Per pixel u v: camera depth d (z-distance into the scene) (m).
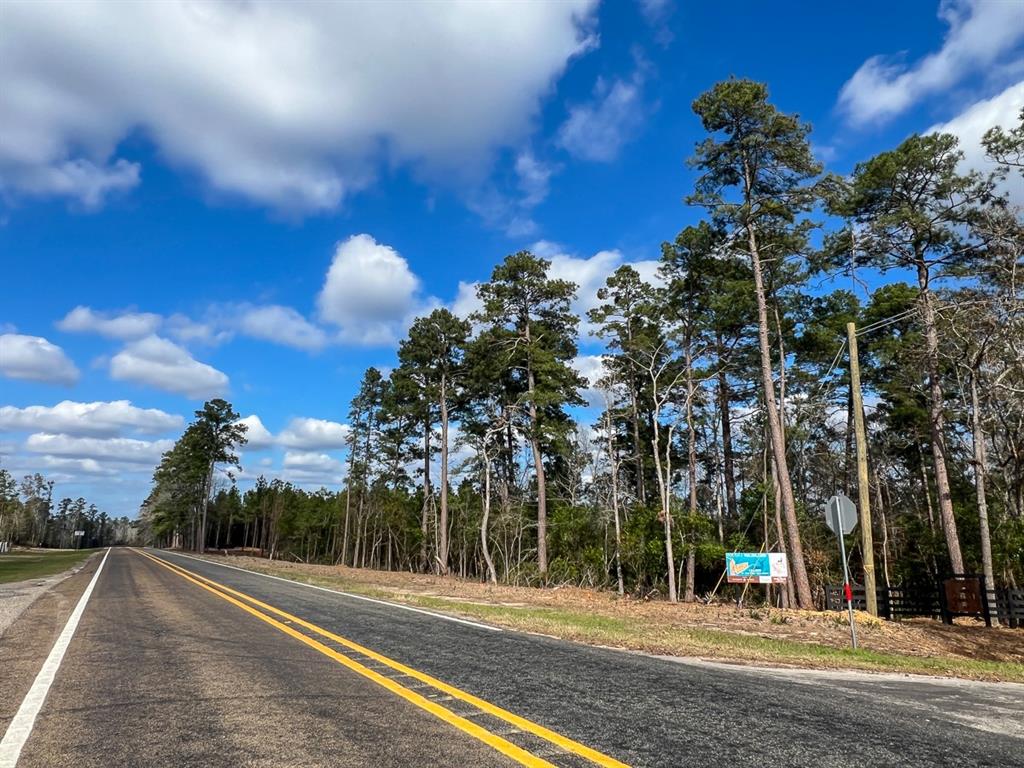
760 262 24.11
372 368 58.72
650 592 30.44
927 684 8.97
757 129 23.75
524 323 39.09
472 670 7.92
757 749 5.02
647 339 30.73
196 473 73.25
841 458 36.38
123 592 18.27
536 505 44.72
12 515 106.25
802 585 21.55
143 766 4.51
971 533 30.22
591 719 5.75
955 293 23.30
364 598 18.00
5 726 5.47
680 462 41.56
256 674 7.55
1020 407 23.05
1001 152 19.75
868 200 25.98
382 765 4.50
